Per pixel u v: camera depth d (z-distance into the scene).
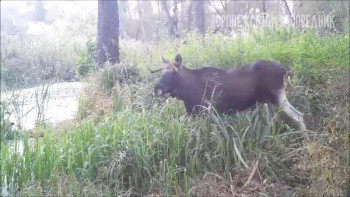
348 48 6.73
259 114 5.69
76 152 5.04
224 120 5.46
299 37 8.16
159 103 6.72
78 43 15.89
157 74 7.80
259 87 5.54
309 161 4.59
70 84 10.70
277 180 4.82
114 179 4.81
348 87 5.31
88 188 4.48
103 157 5.02
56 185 4.54
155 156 5.10
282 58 6.55
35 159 4.87
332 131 4.68
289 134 5.39
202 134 5.20
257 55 7.00
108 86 8.05
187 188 4.61
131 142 5.11
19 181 4.79
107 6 10.59
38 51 13.62
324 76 5.88
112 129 5.41
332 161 4.46
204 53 7.79
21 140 6.12
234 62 7.16
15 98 7.52
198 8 12.40
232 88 5.55
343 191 4.51
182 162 5.11
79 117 7.00
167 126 5.39
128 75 8.13
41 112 6.67
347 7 10.48
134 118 5.70
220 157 5.04
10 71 11.62
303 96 5.87
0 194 4.62
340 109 4.82
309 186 4.63
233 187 4.63
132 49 12.15
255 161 4.90
